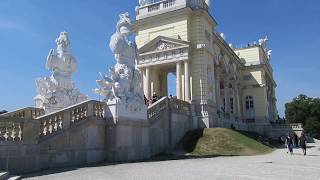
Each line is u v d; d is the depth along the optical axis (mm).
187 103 33625
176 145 28859
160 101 26969
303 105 80312
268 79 67938
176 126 29562
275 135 56969
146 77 39281
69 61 24234
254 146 29953
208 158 22578
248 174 13156
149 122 24141
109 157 19219
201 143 28484
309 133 78625
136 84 22422
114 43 21672
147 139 22609
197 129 32500
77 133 17453
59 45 24219
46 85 23344
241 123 51250
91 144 18328
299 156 25281
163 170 14523
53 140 16047
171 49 37906
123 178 11867
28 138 14828
